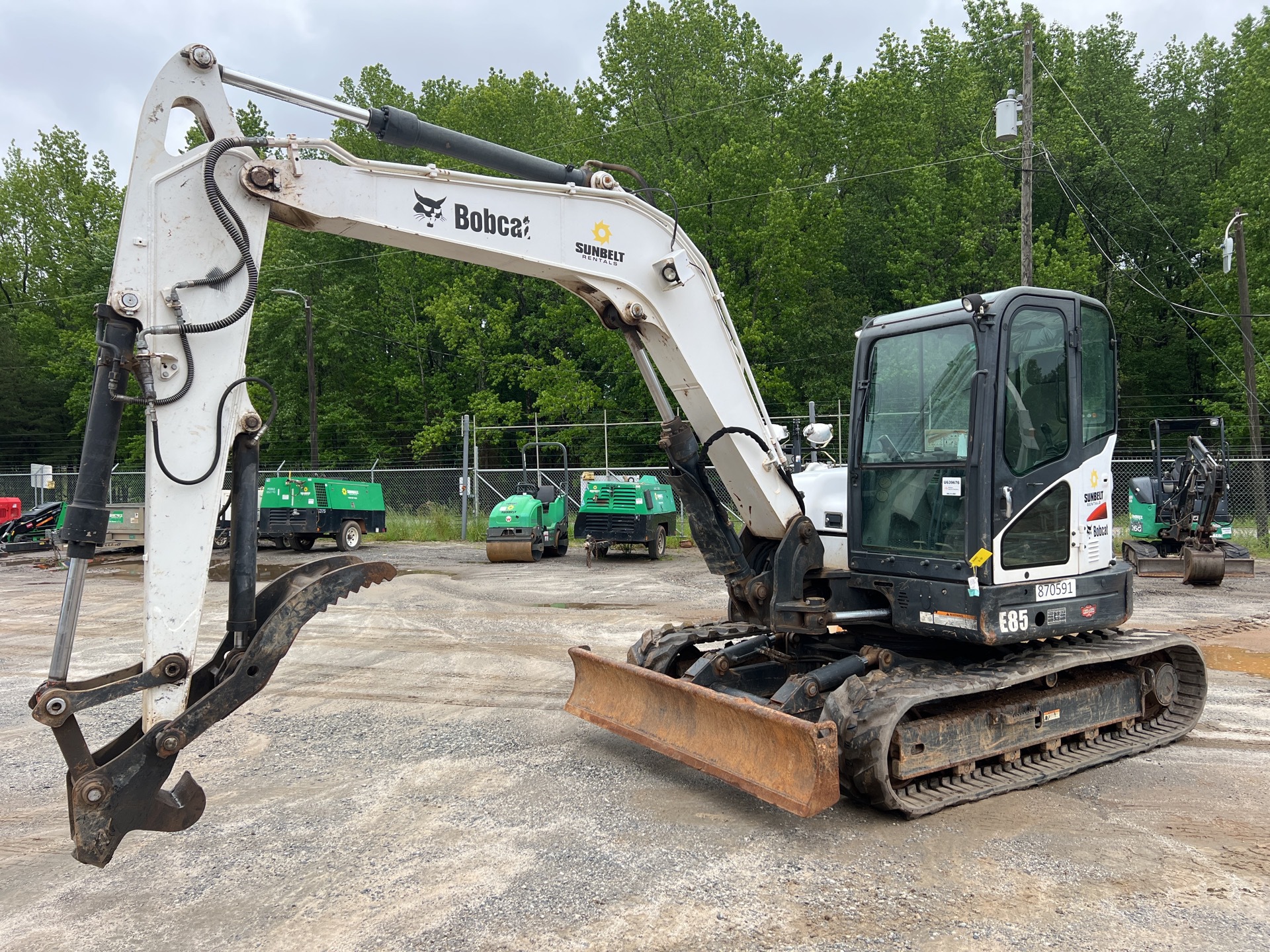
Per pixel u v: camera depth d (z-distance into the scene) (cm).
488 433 3412
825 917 361
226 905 379
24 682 792
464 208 446
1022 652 535
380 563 385
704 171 3297
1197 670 606
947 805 469
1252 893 379
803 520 554
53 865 424
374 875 405
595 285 493
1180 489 1365
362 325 3697
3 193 4534
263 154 406
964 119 3653
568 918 362
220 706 354
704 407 531
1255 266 2827
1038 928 352
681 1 3491
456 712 676
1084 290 3119
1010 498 492
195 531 365
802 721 440
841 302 3300
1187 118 3888
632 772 539
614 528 1694
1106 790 506
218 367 373
